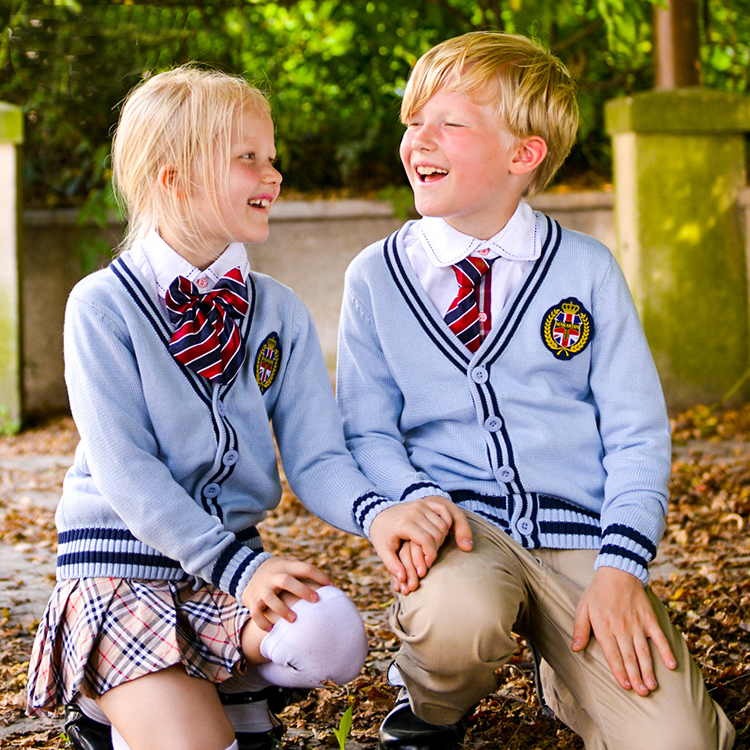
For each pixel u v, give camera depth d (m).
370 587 2.81
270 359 1.74
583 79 6.24
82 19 5.77
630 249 5.25
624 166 5.24
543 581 1.64
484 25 5.78
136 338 1.60
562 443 1.73
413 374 1.76
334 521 1.68
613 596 1.54
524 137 1.73
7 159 5.19
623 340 1.77
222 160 1.61
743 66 6.10
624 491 1.67
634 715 1.49
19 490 4.07
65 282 5.67
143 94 1.66
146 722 1.46
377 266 1.81
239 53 6.10
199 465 1.64
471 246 1.75
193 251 1.66
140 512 1.52
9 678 2.17
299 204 5.73
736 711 1.91
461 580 1.53
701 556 2.97
